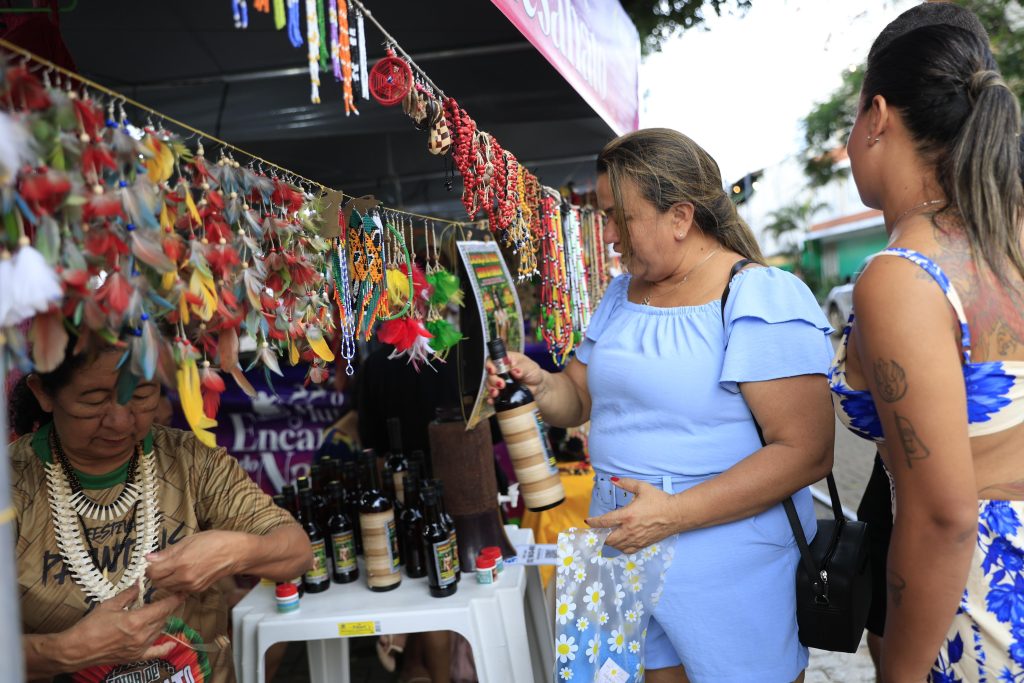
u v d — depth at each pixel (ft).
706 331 5.39
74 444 4.33
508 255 9.12
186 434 5.26
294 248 4.45
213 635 5.25
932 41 3.95
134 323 2.92
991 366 3.71
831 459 5.26
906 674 3.88
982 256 3.70
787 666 5.38
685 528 5.15
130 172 2.97
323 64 3.43
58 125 2.62
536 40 7.05
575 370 7.06
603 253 13.56
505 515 10.57
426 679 10.39
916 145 3.97
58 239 2.58
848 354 4.25
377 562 7.15
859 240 103.96
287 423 12.48
